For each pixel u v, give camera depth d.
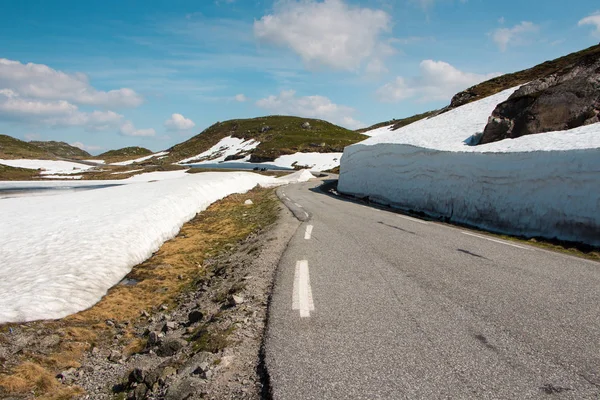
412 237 9.24
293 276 5.98
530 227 9.73
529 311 4.21
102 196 21.42
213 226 15.26
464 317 4.07
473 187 12.48
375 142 27.16
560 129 15.39
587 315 4.07
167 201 17.00
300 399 2.67
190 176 37.69
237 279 6.70
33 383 3.98
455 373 2.93
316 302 4.71
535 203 9.76
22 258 8.45
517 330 3.71
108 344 5.31
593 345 3.37
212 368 3.34
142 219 13.00
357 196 26.14
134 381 3.74
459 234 9.72
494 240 8.83
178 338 4.53
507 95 29.62
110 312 6.45
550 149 10.00
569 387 2.71
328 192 32.19
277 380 2.94
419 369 3.00
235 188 30.97
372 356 3.25
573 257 7.01
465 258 6.89
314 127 186.25
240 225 15.03
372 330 3.80
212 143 181.62
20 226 12.28
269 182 43.81
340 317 4.19
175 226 14.60
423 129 27.83
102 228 11.27
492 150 12.48
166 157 165.75
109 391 3.81
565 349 3.30
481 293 4.86
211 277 8.07
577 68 18.38
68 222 12.55
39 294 6.30
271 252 8.20
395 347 3.40
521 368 2.98
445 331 3.72
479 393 2.65
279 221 13.34
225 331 4.18
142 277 8.59
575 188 8.69
